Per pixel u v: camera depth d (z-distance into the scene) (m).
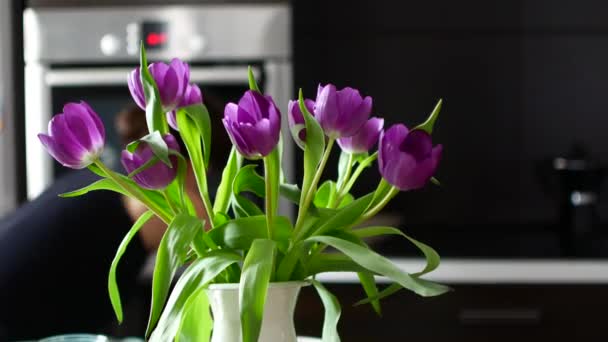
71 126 0.67
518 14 3.11
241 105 0.65
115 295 0.78
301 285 0.72
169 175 0.66
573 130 3.12
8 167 2.72
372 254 0.65
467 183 3.14
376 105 3.11
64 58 2.64
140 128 2.05
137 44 2.64
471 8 3.10
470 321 2.36
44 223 1.63
